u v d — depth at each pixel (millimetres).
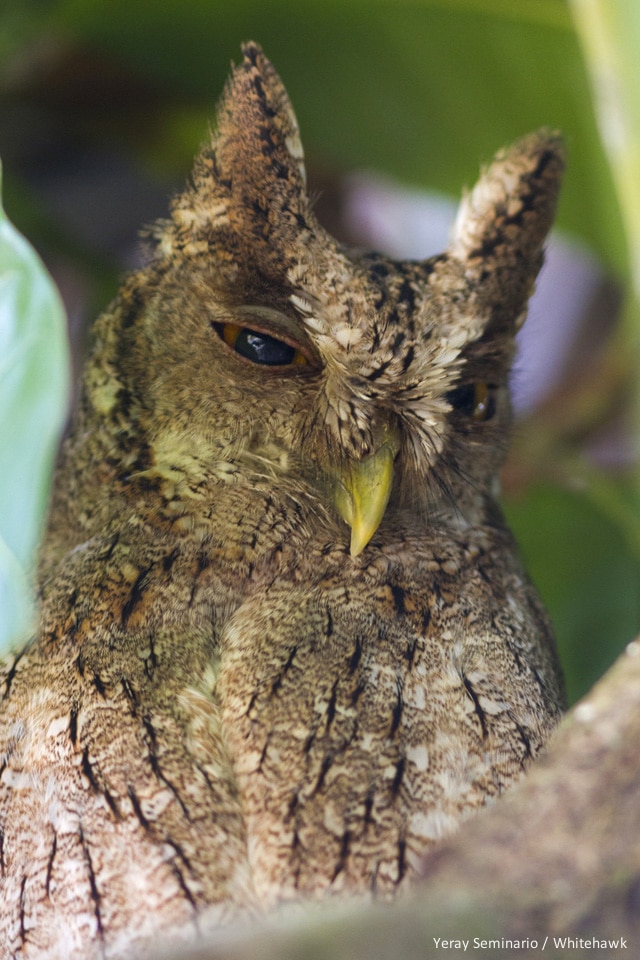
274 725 1243
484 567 1282
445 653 1258
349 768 1239
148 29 1337
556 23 1310
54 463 1308
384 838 1234
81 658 1253
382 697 1247
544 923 1189
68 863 1235
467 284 1288
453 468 1289
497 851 1193
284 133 1290
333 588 1264
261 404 1280
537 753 1252
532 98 1328
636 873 1191
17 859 1239
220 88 1354
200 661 1253
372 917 1188
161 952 1198
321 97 1342
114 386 1290
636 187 1253
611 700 1199
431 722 1247
